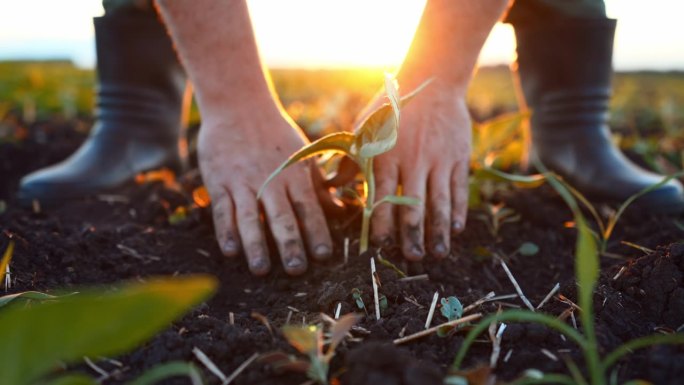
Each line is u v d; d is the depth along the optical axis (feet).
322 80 9.70
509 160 3.21
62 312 1.21
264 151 2.27
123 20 3.17
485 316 1.90
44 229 2.59
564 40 3.08
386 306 1.98
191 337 1.81
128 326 1.25
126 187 3.21
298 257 2.18
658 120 5.61
